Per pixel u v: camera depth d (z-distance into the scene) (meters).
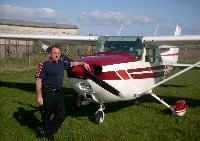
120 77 5.00
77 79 4.65
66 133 4.33
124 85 5.14
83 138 4.12
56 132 4.31
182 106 5.39
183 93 8.29
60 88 3.89
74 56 17.05
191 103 6.75
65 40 7.29
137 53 5.75
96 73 4.74
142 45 5.86
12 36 7.73
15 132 4.33
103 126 4.73
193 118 5.31
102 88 4.66
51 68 3.76
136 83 5.59
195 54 28.69
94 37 6.66
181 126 4.77
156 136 4.25
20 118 5.10
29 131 4.39
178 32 9.88
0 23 29.81
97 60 4.76
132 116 5.40
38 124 4.77
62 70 3.91
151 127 4.70
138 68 5.63
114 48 5.79
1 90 8.32
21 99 6.90
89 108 6.05
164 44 6.30
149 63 6.15
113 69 4.85
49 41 7.77
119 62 5.07
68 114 5.56
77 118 5.25
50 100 3.82
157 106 6.32
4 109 5.78
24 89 8.58
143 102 6.78
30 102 6.54
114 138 4.13
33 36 7.50
